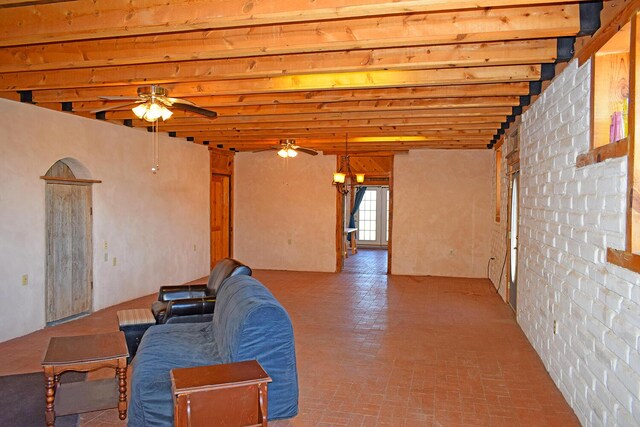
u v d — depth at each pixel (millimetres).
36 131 4953
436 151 8828
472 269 8727
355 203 13336
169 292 4820
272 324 2912
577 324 3021
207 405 2244
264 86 4398
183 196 7797
